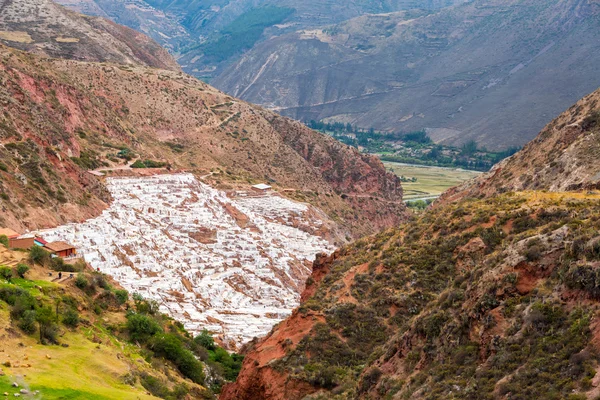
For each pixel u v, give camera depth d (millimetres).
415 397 43344
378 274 69875
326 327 64250
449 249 68375
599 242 40625
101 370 56969
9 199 101562
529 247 46125
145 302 88188
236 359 88562
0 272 66438
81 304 70938
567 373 35562
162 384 62781
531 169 110688
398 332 57094
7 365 50094
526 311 41562
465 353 43906
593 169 87875
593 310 37938
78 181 134250
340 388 56281
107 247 112062
